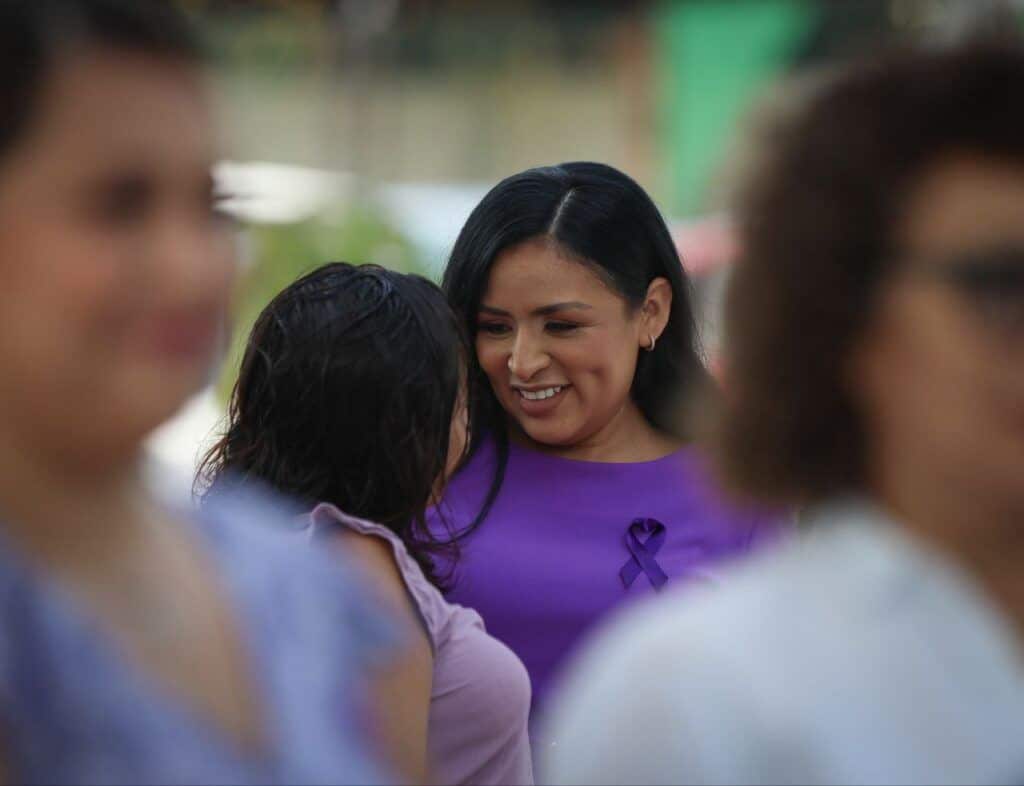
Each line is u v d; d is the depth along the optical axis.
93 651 3.89
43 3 3.77
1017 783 4.17
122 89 3.86
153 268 3.88
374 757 4.57
